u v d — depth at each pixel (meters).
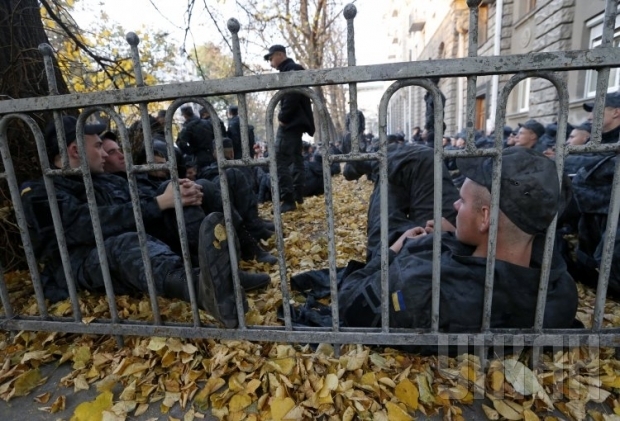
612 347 1.53
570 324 1.61
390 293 1.59
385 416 1.29
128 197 2.48
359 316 1.69
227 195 1.50
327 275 2.34
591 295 2.21
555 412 1.33
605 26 1.19
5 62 2.59
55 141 2.21
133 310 2.06
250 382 1.44
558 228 2.54
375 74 1.29
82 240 2.05
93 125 2.34
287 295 1.57
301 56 11.40
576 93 7.83
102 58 3.62
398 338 1.50
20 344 1.81
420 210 2.57
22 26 2.70
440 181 1.35
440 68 1.26
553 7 8.41
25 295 2.29
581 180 2.34
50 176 1.61
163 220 2.46
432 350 1.56
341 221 4.69
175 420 1.34
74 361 1.65
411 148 2.75
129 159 1.53
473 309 1.48
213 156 5.86
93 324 1.73
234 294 1.59
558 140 1.31
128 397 1.43
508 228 1.45
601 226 2.22
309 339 1.57
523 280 1.48
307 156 11.44
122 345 1.74
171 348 1.63
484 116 13.66
